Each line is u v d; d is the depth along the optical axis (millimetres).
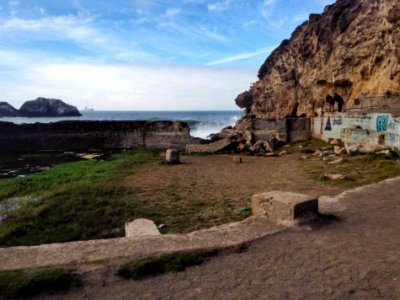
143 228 8750
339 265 5617
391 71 30797
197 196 14281
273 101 54844
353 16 40812
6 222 11914
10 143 42406
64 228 11039
